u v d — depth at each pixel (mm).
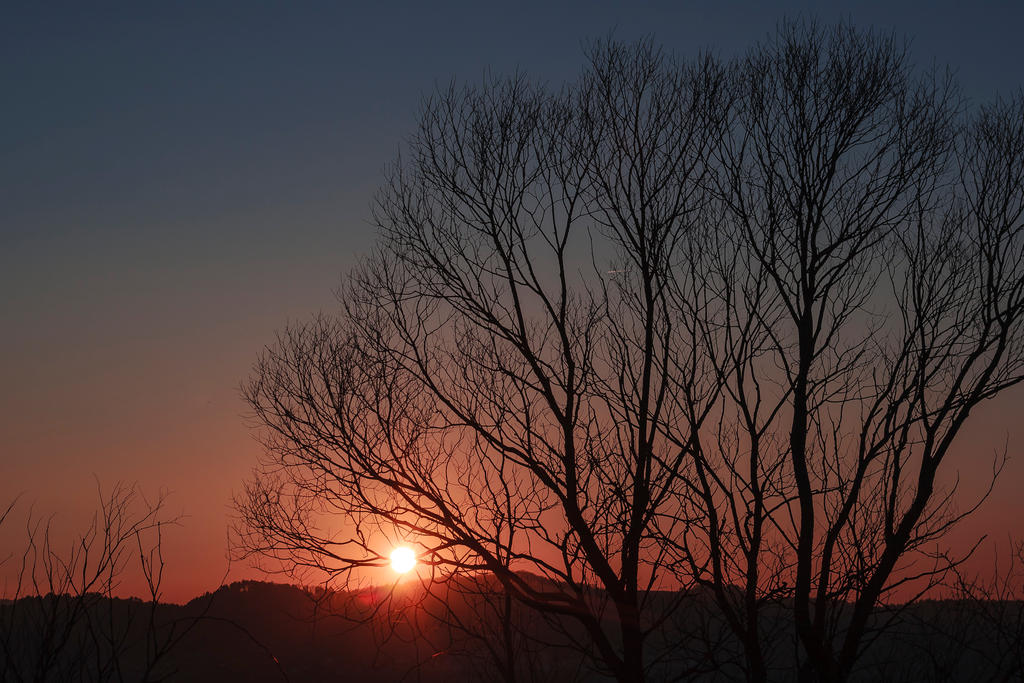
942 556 9656
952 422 10062
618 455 11008
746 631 9711
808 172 10523
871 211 10508
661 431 10516
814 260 10344
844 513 9672
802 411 10008
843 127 10531
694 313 10641
